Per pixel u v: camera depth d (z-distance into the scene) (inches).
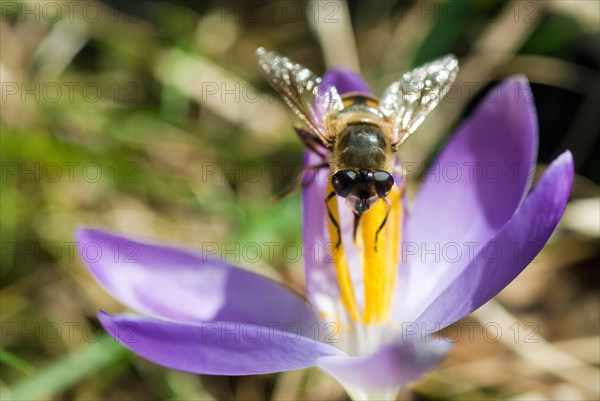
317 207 6.5
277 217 7.7
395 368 5.9
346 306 6.4
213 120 8.4
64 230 7.9
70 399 7.5
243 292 6.6
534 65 8.3
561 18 8.2
